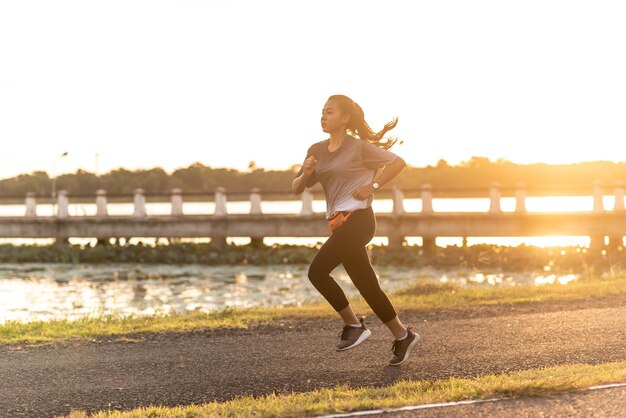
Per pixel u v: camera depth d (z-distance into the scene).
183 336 7.81
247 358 6.57
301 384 5.59
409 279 23.11
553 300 9.73
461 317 8.55
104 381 5.86
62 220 33.81
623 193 28.91
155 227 32.97
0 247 32.50
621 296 9.89
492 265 27.23
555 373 5.41
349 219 5.40
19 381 5.88
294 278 24.09
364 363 6.20
